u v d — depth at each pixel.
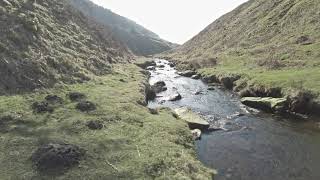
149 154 25.61
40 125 29.28
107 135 28.45
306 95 43.22
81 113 32.88
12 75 37.47
